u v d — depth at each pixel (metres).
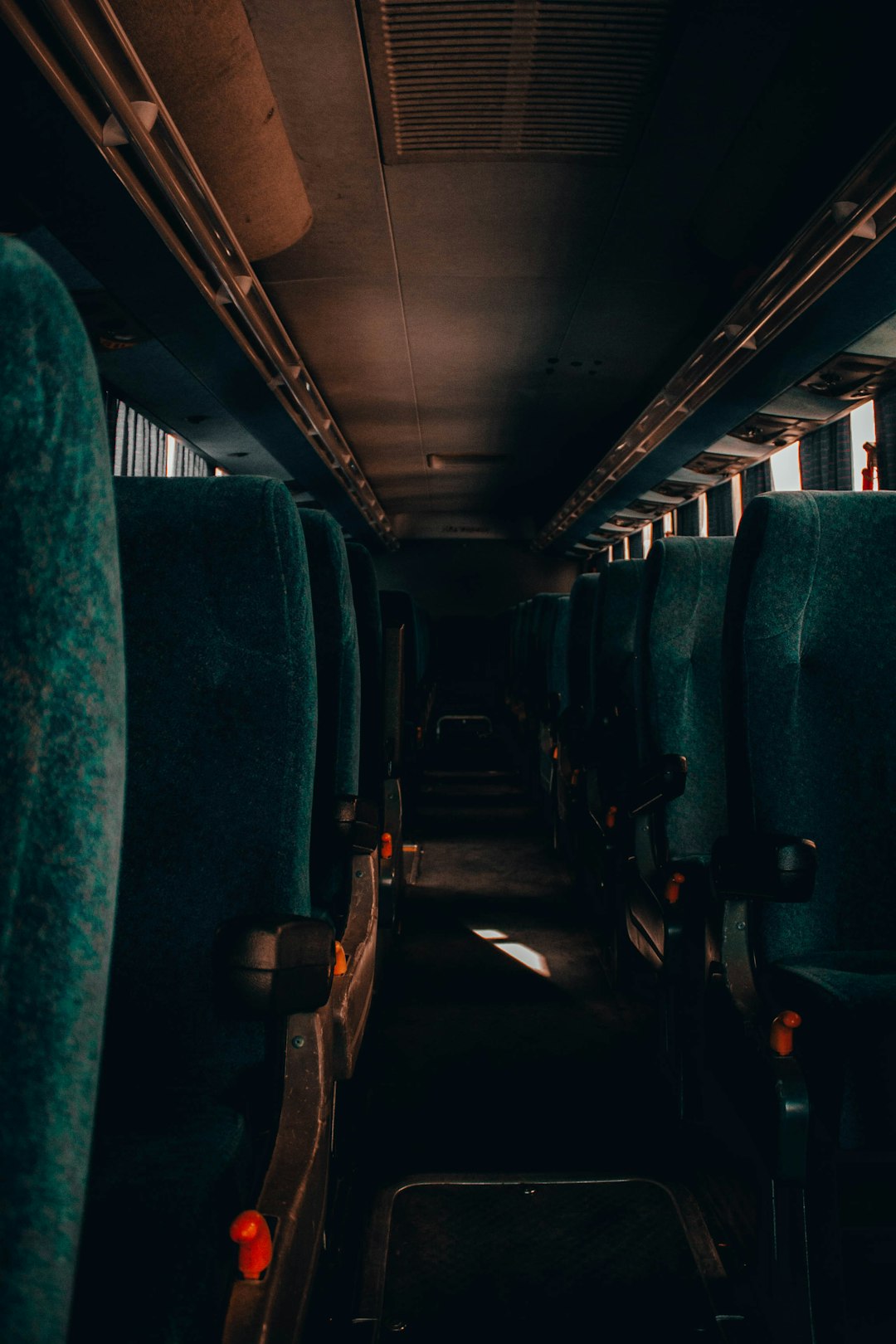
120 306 5.62
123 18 3.54
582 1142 2.16
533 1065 2.62
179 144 4.07
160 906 1.15
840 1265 1.32
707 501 11.80
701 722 2.48
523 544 18.70
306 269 6.32
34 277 0.47
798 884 1.38
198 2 3.54
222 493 1.14
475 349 8.15
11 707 0.46
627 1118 2.29
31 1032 0.45
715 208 5.34
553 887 4.62
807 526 1.53
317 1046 1.17
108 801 0.49
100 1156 0.91
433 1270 1.66
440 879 4.78
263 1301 0.89
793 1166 1.22
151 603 1.16
